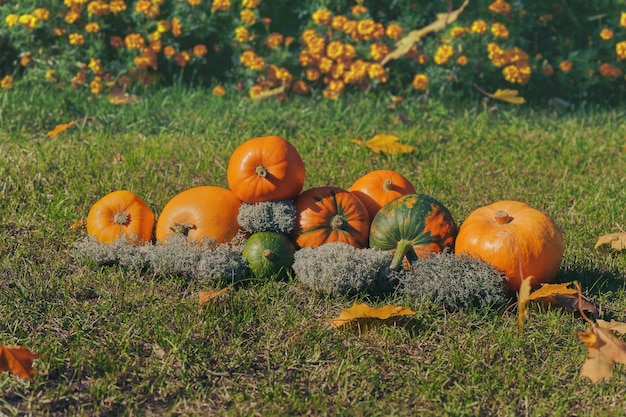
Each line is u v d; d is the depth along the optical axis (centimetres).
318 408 291
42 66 538
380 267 335
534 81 561
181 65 539
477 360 309
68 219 379
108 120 491
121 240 349
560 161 457
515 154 464
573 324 327
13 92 519
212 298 330
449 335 320
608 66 556
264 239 343
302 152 455
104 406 291
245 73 546
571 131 504
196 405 293
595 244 376
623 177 441
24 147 441
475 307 331
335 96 536
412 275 336
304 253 341
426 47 547
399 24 555
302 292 338
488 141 479
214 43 553
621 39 570
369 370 305
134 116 498
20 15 539
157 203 395
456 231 348
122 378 300
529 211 341
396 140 452
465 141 478
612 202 411
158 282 341
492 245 335
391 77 547
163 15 548
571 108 553
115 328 317
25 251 355
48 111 493
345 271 332
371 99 538
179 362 305
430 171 439
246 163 348
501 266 334
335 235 349
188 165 433
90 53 536
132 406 292
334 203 350
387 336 318
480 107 541
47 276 343
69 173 413
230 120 491
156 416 289
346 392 297
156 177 415
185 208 349
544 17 573
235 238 348
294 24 560
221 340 315
